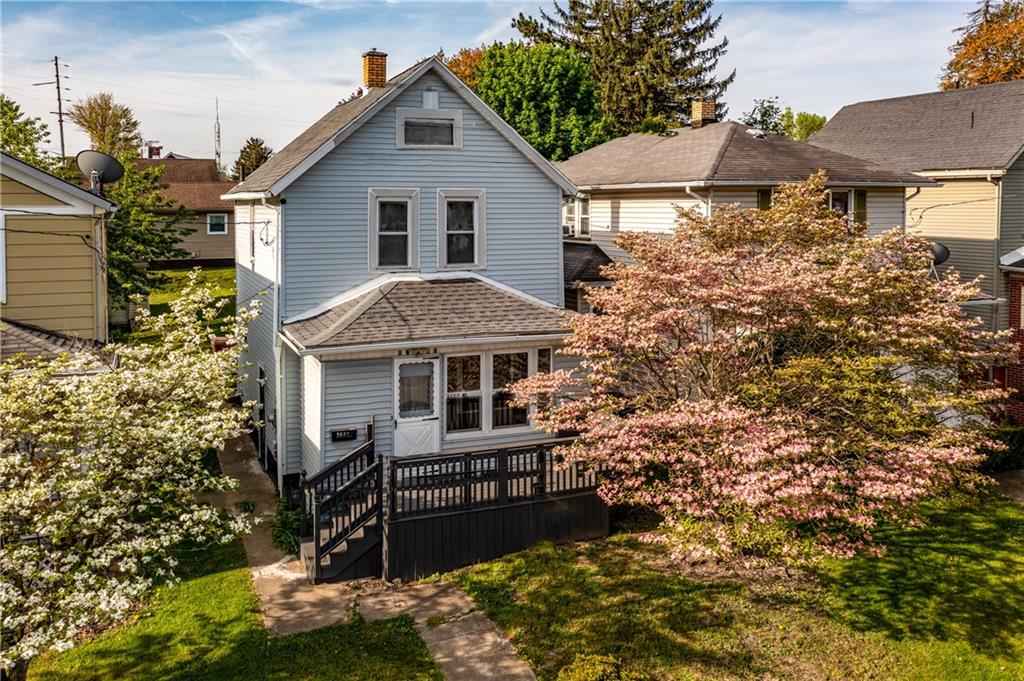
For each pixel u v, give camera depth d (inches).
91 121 2719.0
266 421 699.4
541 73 1576.0
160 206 1078.4
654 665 408.5
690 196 800.9
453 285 666.8
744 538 457.1
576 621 447.8
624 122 2095.2
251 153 2736.2
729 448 421.7
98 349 530.0
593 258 873.5
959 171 1005.2
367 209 649.6
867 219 849.5
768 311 475.5
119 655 408.5
